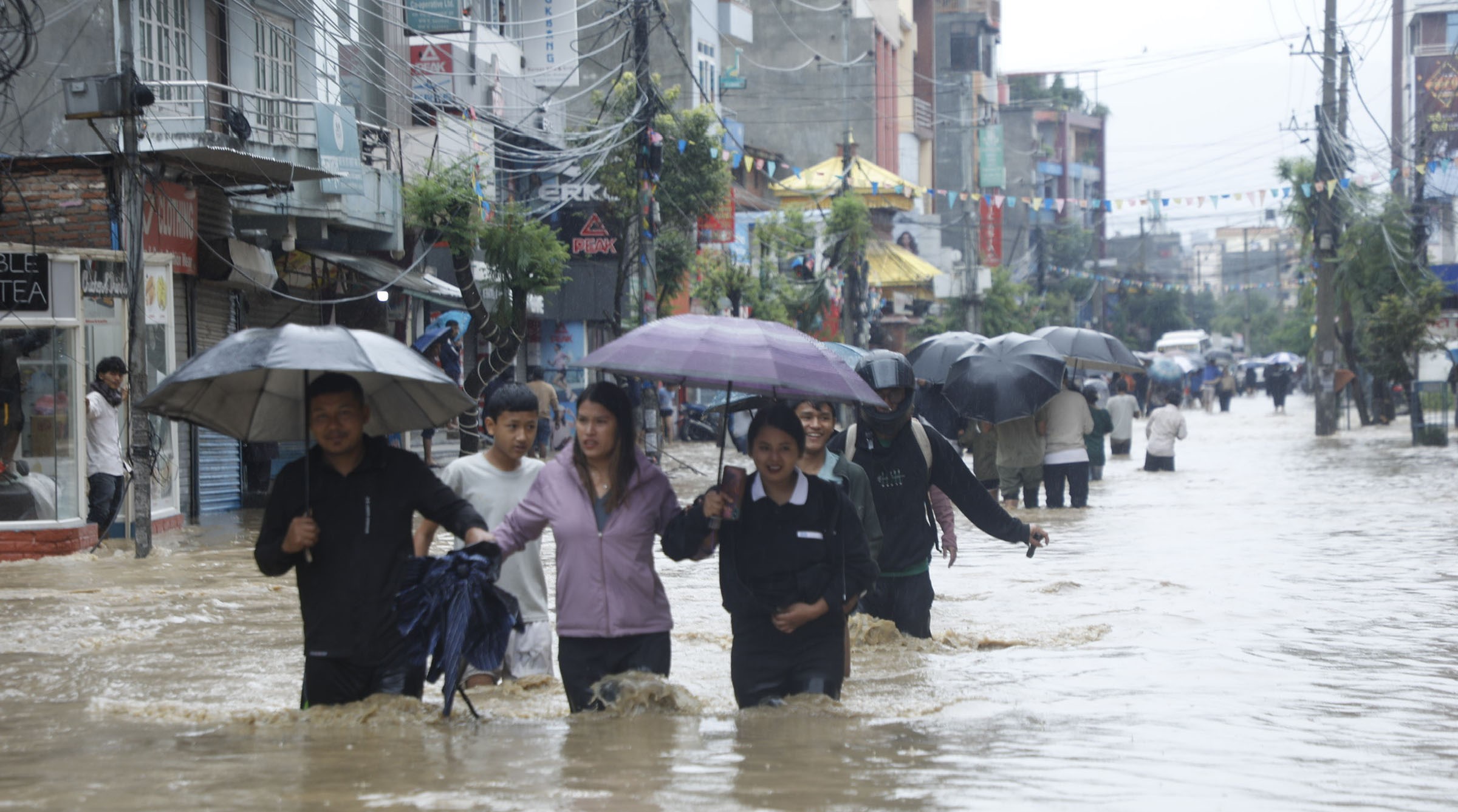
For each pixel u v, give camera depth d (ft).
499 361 141.18
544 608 46.03
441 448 161.17
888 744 35.27
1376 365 267.39
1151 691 45.11
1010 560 84.38
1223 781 31.91
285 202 122.93
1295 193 288.30
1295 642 55.42
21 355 88.33
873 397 38.24
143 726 38.47
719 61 302.04
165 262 99.86
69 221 99.50
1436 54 340.39
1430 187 319.68
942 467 52.95
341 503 36.47
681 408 243.60
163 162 103.91
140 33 109.60
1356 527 103.19
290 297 122.52
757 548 38.86
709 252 243.60
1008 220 591.78
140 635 57.31
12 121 100.63
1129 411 195.31
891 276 337.93
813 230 274.16
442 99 167.32
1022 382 100.58
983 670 48.75
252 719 37.83
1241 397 554.87
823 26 362.33
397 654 37.09
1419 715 41.39
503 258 140.67
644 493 38.75
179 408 37.37
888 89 408.05
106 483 90.17
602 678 38.50
